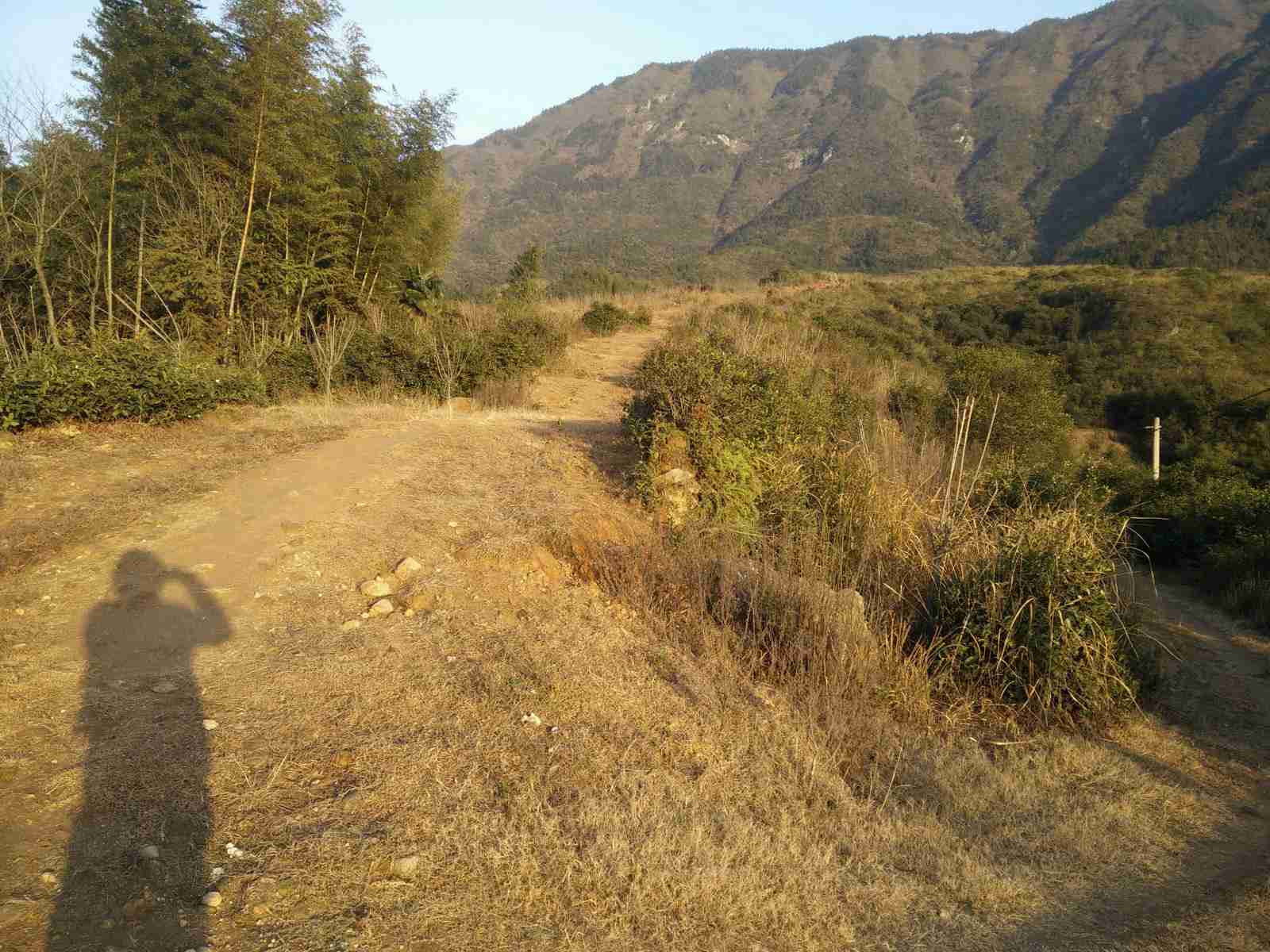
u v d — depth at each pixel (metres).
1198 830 3.89
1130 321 31.75
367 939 2.47
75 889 2.51
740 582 5.77
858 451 8.18
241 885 2.62
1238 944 2.95
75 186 11.23
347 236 15.55
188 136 12.23
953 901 3.11
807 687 4.74
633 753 3.79
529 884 2.79
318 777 3.27
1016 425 14.23
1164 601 8.87
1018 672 5.18
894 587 6.20
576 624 5.07
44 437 7.60
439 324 14.22
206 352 11.46
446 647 4.57
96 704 3.60
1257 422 22.67
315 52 12.90
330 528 5.93
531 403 12.96
